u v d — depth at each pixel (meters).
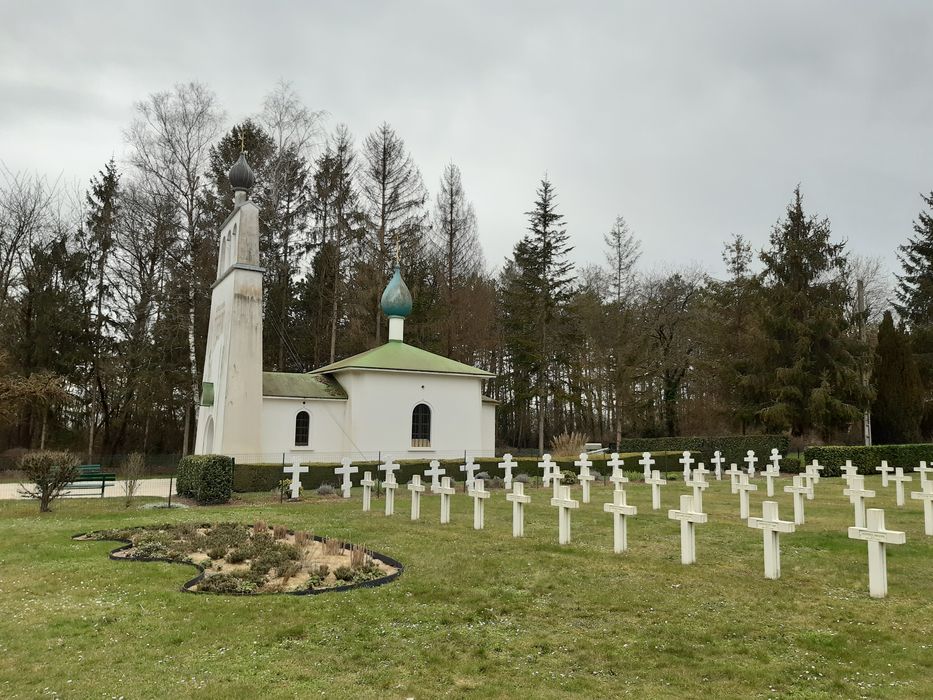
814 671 6.10
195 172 39.31
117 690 5.73
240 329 26.84
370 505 18.73
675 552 11.29
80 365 41.69
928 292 45.00
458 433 32.91
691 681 5.91
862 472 27.97
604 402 52.38
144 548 12.07
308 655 6.62
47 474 18.38
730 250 48.34
